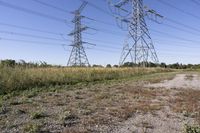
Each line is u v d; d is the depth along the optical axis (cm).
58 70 2006
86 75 2178
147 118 839
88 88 1564
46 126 685
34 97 1134
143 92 1441
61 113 827
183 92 1490
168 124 780
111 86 1720
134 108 972
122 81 2188
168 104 1089
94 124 735
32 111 841
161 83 2091
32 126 660
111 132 677
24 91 1278
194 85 1975
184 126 712
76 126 705
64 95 1229
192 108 1010
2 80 1298
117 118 816
